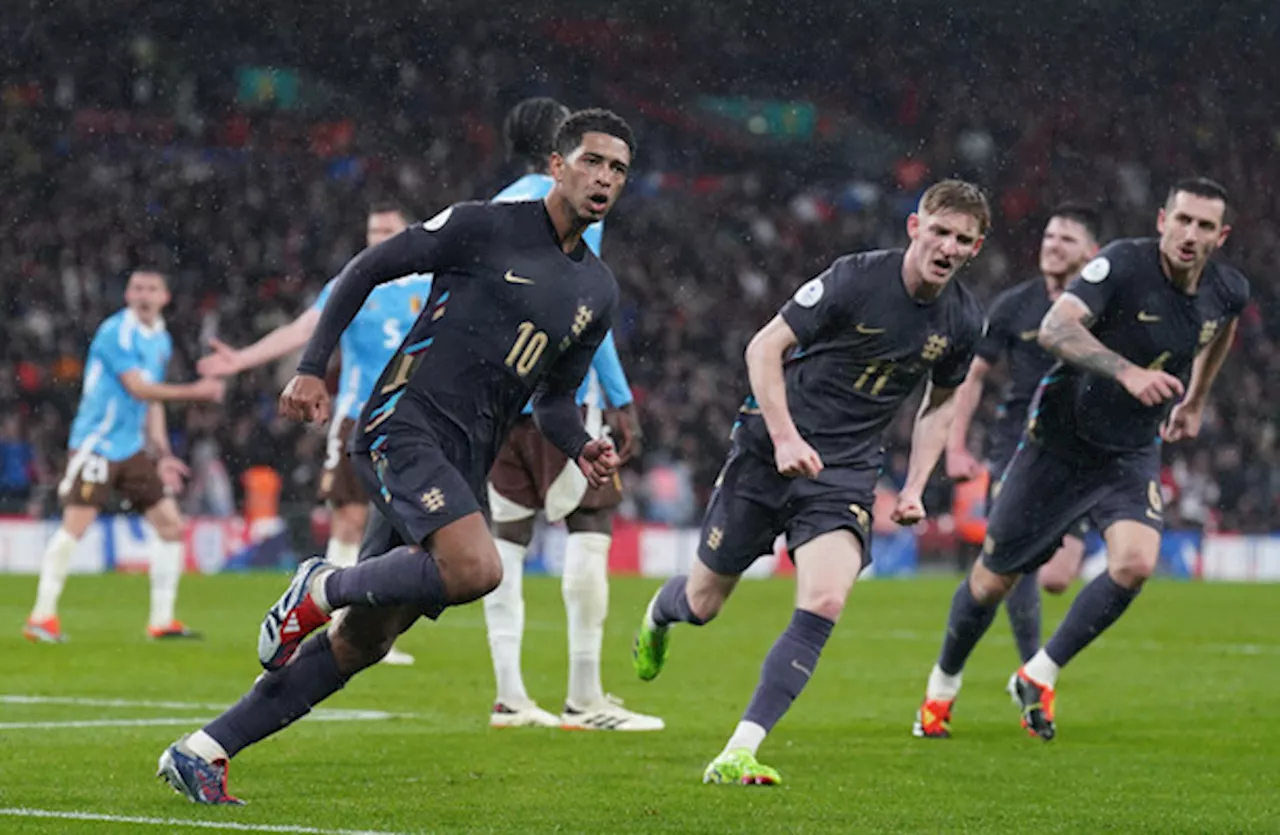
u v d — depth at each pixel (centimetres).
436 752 1310
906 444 5422
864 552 1245
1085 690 1944
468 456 1044
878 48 7006
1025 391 1827
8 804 1005
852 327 1235
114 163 6322
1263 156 6988
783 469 1175
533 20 6800
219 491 4794
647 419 5847
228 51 6525
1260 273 6819
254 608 3027
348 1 6600
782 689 1180
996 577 1482
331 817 980
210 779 1013
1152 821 1041
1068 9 6800
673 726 1544
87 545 4231
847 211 7031
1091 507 1495
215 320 5878
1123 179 7056
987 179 7075
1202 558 5150
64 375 5616
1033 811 1072
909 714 1680
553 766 1236
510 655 1530
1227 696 1881
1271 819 1057
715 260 6719
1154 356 1485
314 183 6481
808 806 1070
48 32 6356
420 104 6694
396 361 1041
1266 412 6225
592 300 1060
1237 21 6812
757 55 6981
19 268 5944
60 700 1650
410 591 987
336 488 2103
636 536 4709
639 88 6938
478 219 1035
